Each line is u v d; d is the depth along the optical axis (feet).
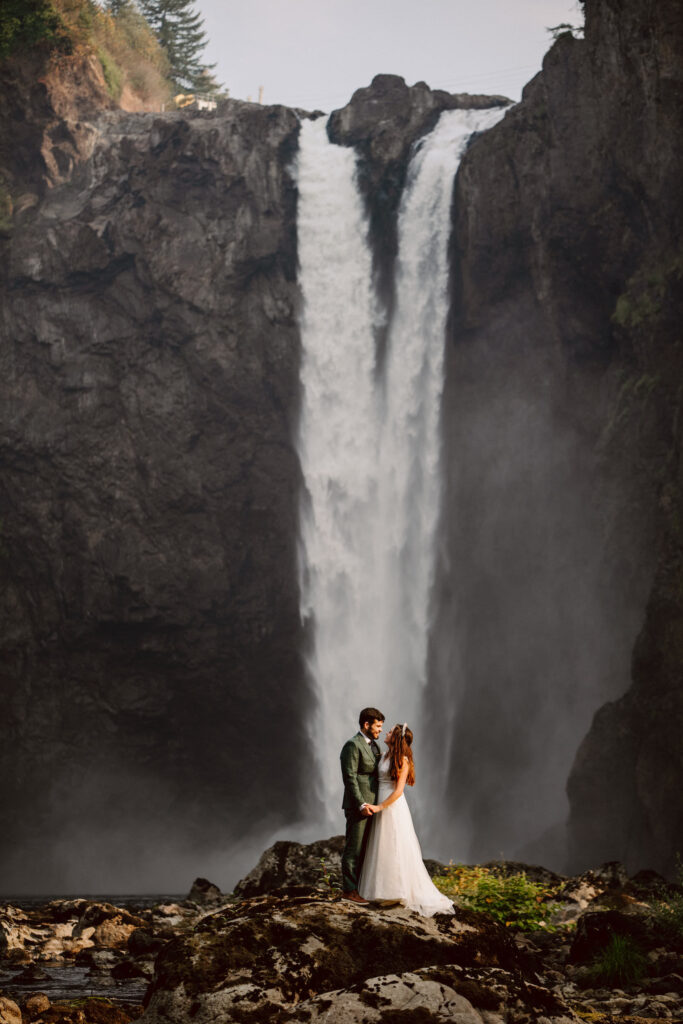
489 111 176.04
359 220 177.47
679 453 119.24
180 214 172.35
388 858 28.37
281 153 177.27
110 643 169.07
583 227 147.23
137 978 41.57
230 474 172.45
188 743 173.06
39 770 167.12
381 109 179.83
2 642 167.73
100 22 206.59
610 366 146.82
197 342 170.50
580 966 39.37
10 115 173.47
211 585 170.30
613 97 142.10
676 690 107.34
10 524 168.76
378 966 24.94
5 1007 29.25
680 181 130.31
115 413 170.40
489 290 158.51
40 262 169.58
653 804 107.76
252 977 24.25
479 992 23.29
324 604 173.99
